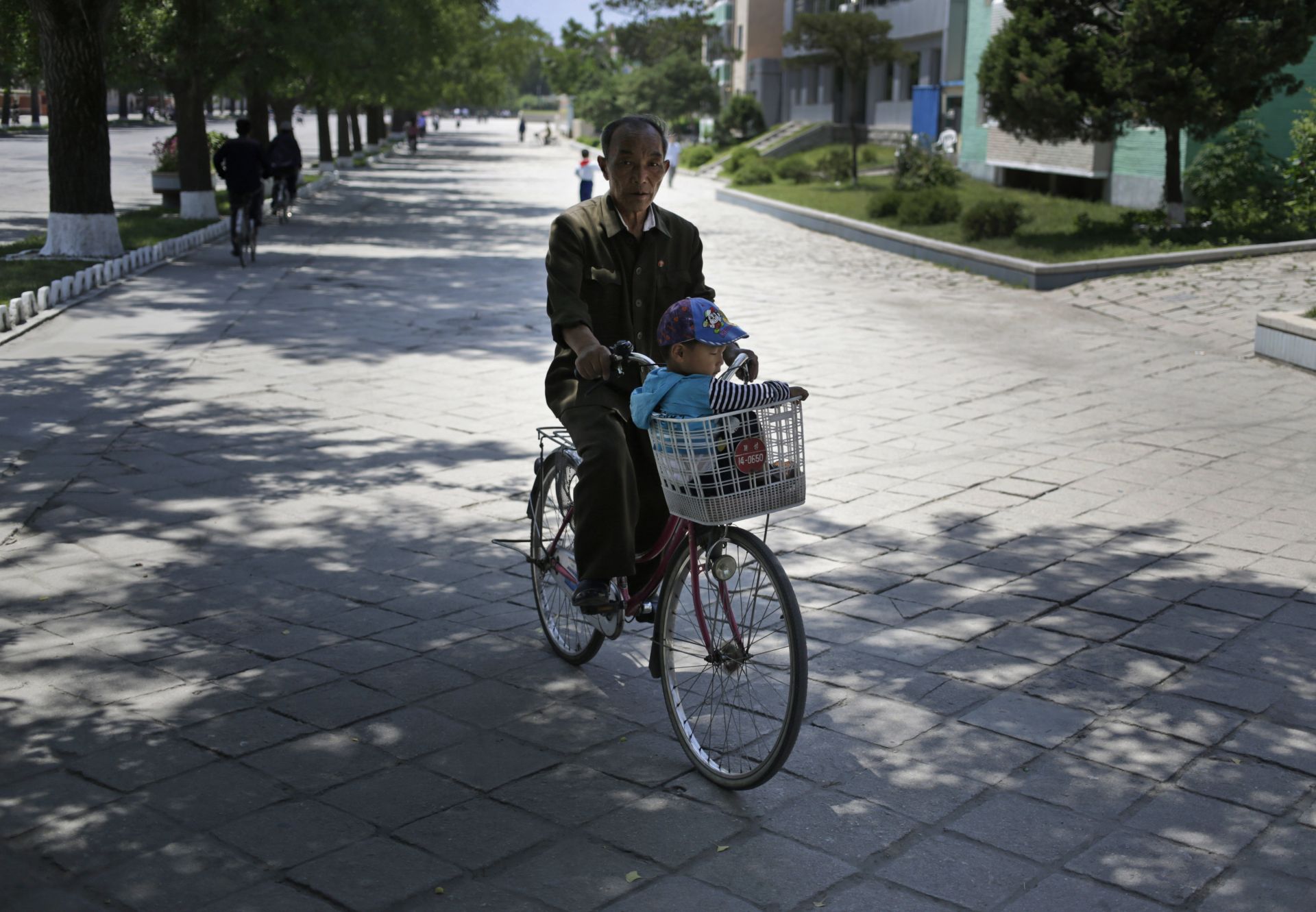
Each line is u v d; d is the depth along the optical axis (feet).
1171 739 13.52
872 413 30.25
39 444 25.59
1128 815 11.93
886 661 15.61
